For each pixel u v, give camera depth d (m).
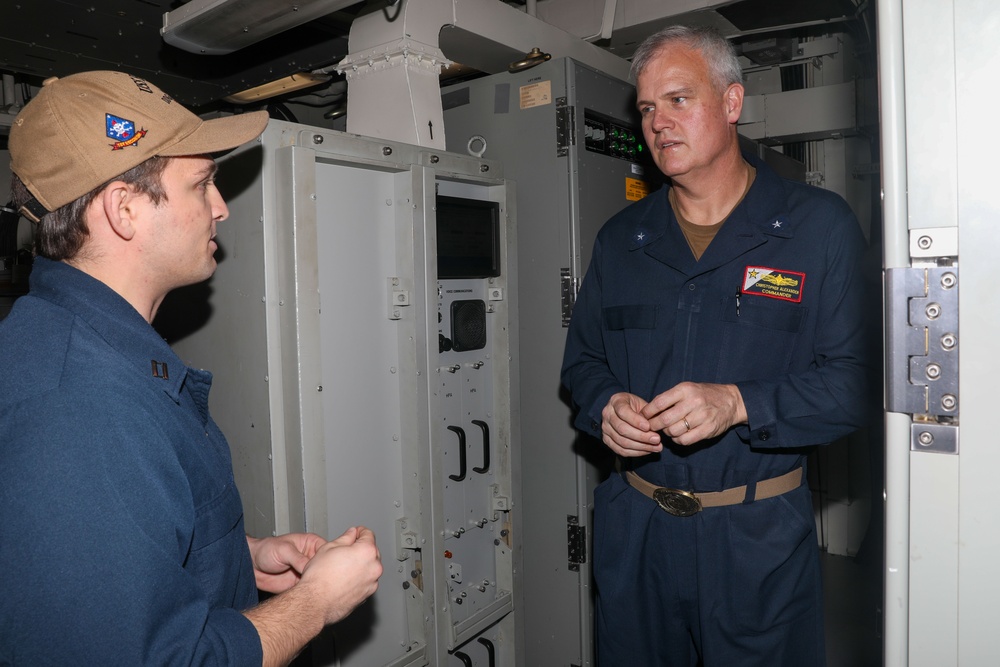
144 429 0.81
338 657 1.70
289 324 1.55
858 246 1.47
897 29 0.74
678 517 1.50
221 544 0.96
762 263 1.49
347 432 1.70
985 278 0.71
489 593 2.11
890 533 0.78
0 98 2.66
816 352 1.49
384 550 1.80
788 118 3.68
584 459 2.11
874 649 2.74
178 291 1.86
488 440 2.01
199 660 0.76
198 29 1.94
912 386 0.75
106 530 0.73
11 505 0.71
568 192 2.05
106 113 0.89
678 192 1.58
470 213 1.98
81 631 0.70
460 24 2.02
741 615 1.44
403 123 1.93
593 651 2.16
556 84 2.06
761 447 1.41
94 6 2.11
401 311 1.80
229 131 1.02
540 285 2.14
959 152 0.71
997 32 0.69
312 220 1.56
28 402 0.76
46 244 0.91
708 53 1.47
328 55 2.60
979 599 0.73
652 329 1.59
